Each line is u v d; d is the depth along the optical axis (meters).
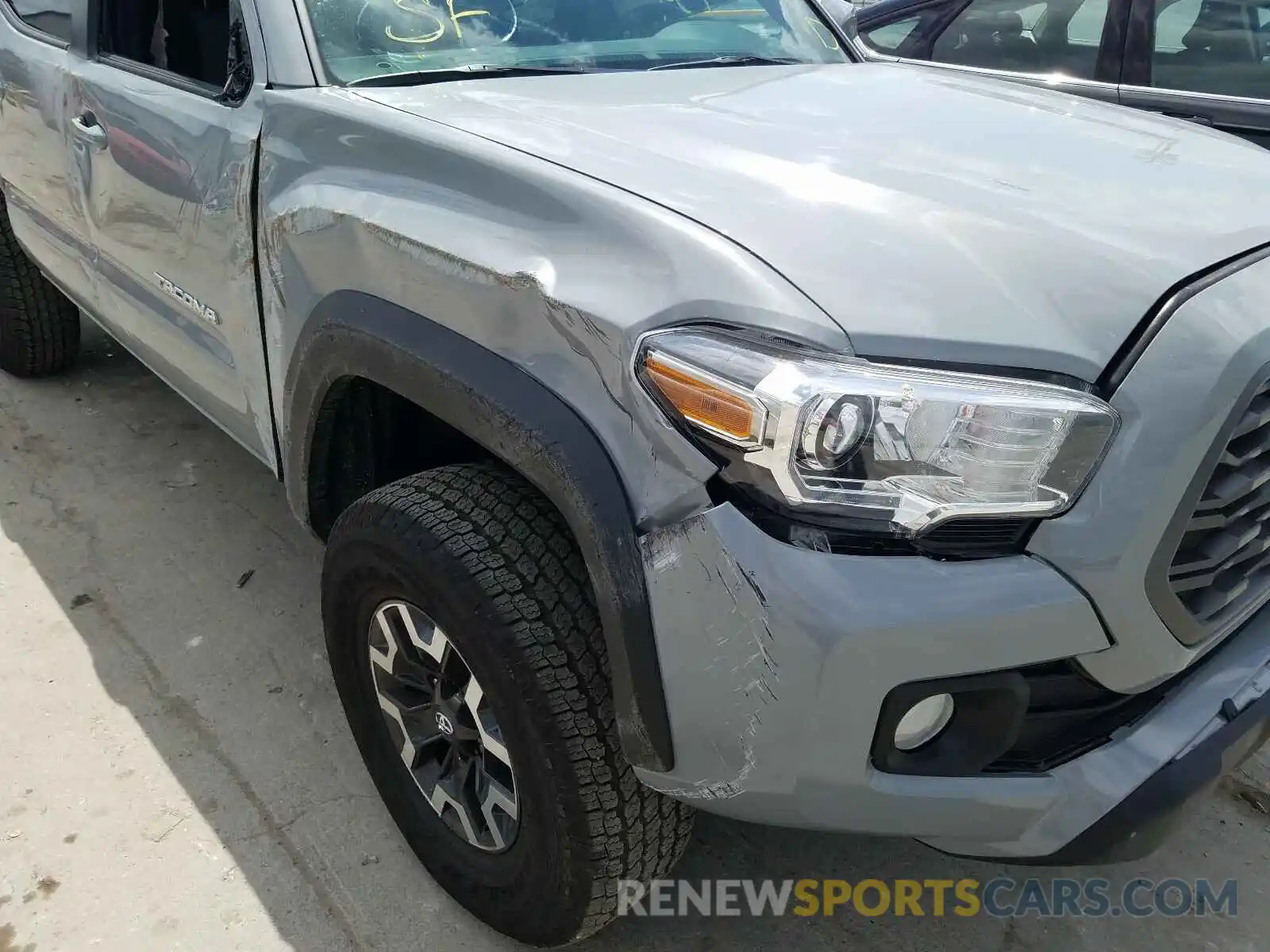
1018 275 1.38
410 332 1.64
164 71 2.53
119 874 2.02
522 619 1.54
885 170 1.64
